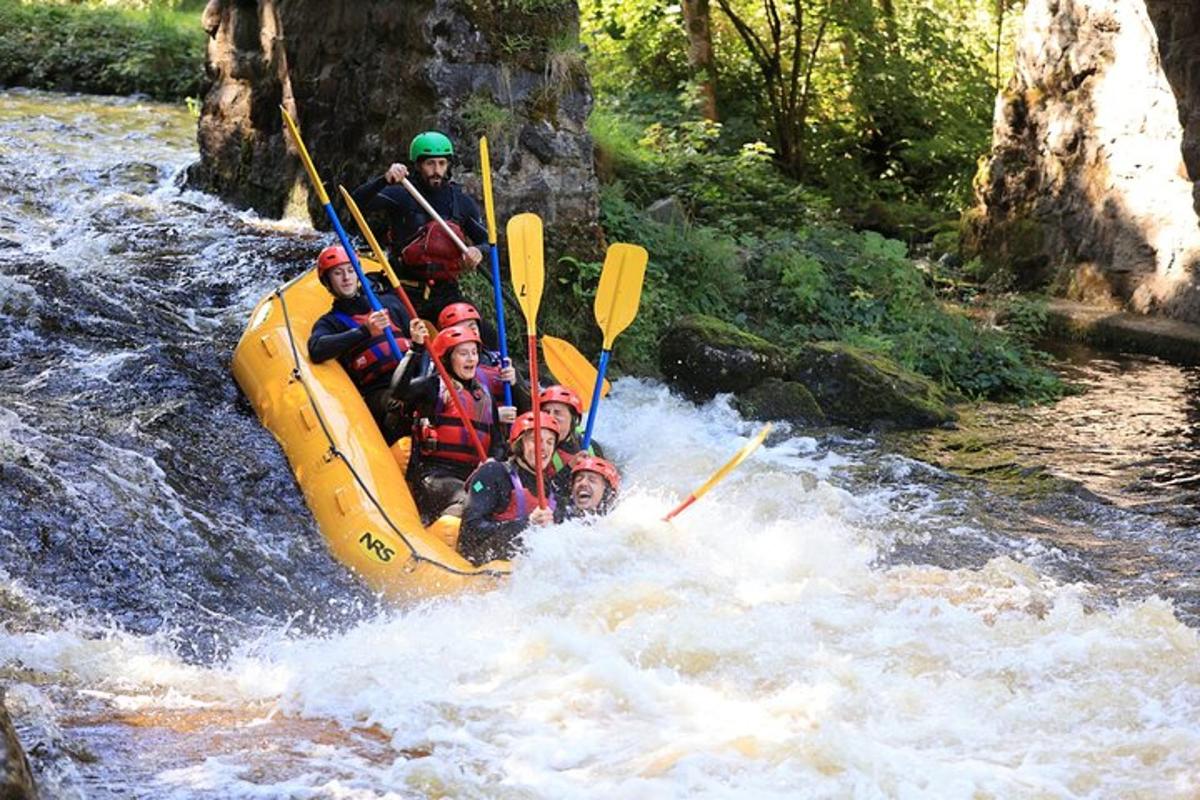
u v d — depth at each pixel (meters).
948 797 6.12
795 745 6.51
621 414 13.41
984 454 13.27
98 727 6.48
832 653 7.67
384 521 9.26
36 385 10.59
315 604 8.73
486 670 7.38
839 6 24.83
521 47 14.28
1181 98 18.27
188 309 13.12
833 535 10.23
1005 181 21.22
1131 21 19.08
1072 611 8.30
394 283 10.70
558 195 14.40
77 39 28.38
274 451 10.21
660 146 20.44
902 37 26.55
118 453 9.52
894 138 26.27
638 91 23.88
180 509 9.16
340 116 15.65
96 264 13.95
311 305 11.41
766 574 8.95
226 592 8.58
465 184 14.00
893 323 16.56
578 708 6.96
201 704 6.97
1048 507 11.68
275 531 9.41
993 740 6.74
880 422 14.16
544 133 14.30
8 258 13.12
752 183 20.19
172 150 21.00
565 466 10.02
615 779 6.24
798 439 13.34
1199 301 18.23
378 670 7.34
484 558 9.27
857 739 6.57
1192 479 12.55
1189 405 15.32
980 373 15.91
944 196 25.47
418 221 11.61
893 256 17.34
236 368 11.16
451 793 6.07
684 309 15.38
